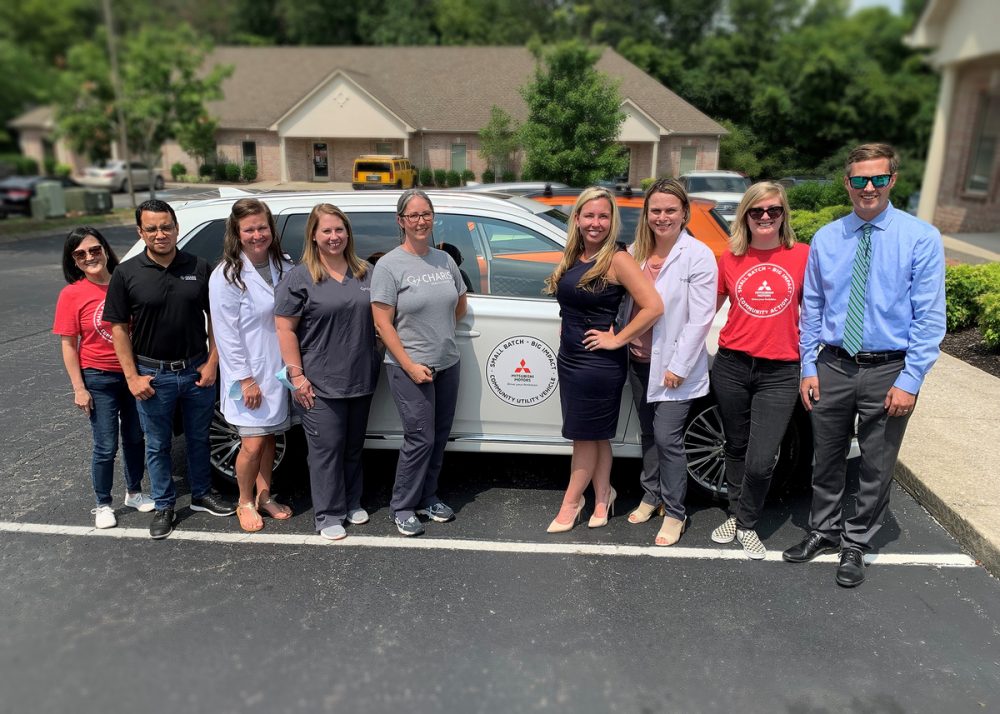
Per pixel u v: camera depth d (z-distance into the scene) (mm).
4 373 6746
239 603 3197
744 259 3410
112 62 23094
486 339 3975
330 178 22250
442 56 26641
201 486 4062
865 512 3422
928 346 3107
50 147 32969
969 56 14500
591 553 3676
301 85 28219
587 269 3389
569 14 36062
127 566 3506
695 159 11836
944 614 3186
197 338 3723
